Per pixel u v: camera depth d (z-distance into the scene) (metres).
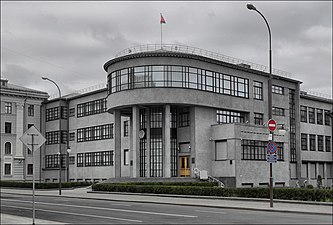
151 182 44.81
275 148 23.89
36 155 78.62
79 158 73.31
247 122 55.56
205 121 52.59
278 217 18.92
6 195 44.16
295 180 64.62
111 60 52.34
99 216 20.64
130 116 56.94
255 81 59.38
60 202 31.70
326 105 76.19
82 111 73.81
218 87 53.75
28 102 78.69
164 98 49.16
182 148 53.09
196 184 44.34
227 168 50.59
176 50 52.19
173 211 22.64
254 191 29.22
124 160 63.22
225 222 17.12
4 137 75.12
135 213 21.80
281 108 63.50
